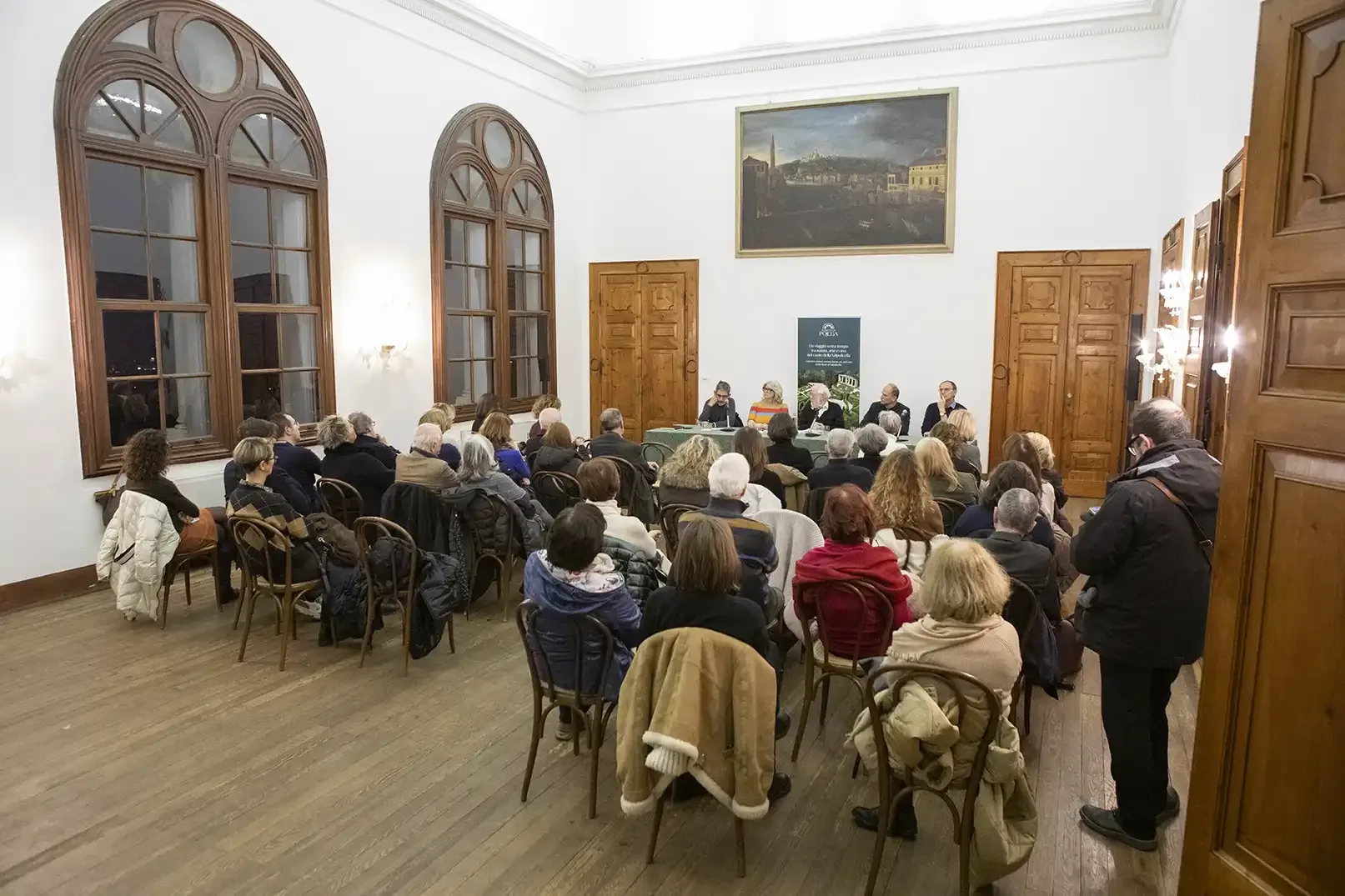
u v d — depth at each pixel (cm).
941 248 859
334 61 664
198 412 578
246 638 404
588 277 1007
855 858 259
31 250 471
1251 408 181
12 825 273
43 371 480
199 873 250
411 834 269
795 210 910
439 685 379
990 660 221
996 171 839
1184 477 243
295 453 500
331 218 670
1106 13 775
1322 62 164
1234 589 184
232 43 581
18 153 462
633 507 556
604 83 973
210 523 465
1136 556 244
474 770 308
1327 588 164
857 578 293
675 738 225
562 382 983
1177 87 701
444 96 777
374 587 393
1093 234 814
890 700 227
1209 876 192
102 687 375
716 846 264
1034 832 228
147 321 541
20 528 475
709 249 951
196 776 303
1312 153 167
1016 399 855
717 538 246
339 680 384
